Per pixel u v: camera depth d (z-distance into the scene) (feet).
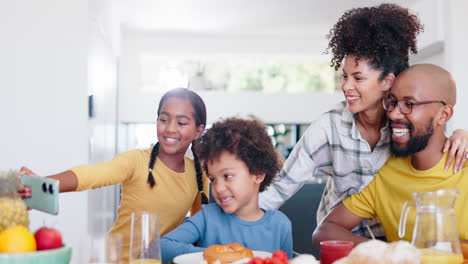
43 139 9.00
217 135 4.33
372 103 5.38
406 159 5.27
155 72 18.72
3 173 3.56
